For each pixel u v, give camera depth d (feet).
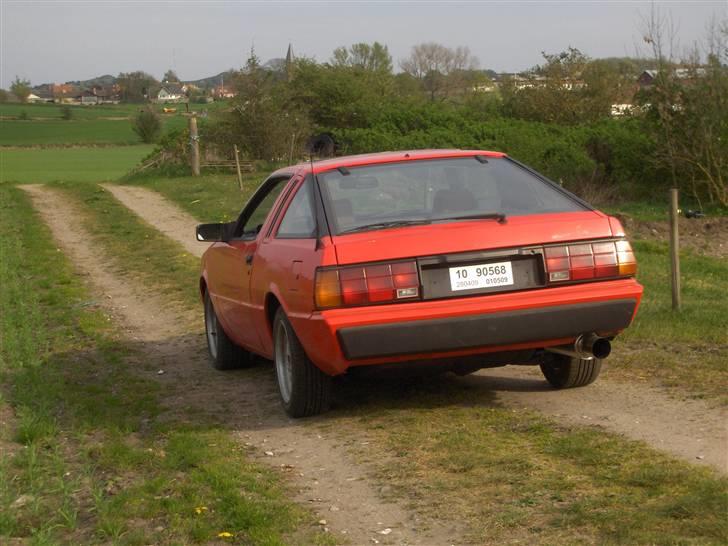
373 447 19.13
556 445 18.02
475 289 19.71
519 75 136.36
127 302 44.47
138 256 61.21
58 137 361.30
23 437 21.34
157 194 110.93
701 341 26.73
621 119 102.83
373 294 19.30
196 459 18.92
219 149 144.97
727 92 72.49
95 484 18.01
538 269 20.02
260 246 23.56
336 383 24.71
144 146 330.75
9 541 15.51
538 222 20.26
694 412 19.90
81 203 103.09
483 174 21.91
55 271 55.83
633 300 20.26
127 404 24.67
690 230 58.85
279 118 144.05
